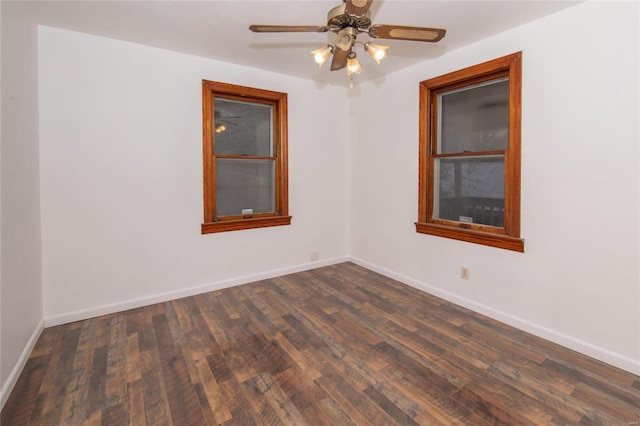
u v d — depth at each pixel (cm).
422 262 344
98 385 194
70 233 272
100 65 277
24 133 225
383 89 379
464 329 261
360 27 185
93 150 278
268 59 328
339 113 427
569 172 228
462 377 201
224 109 349
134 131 295
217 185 350
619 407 174
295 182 396
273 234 385
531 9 226
